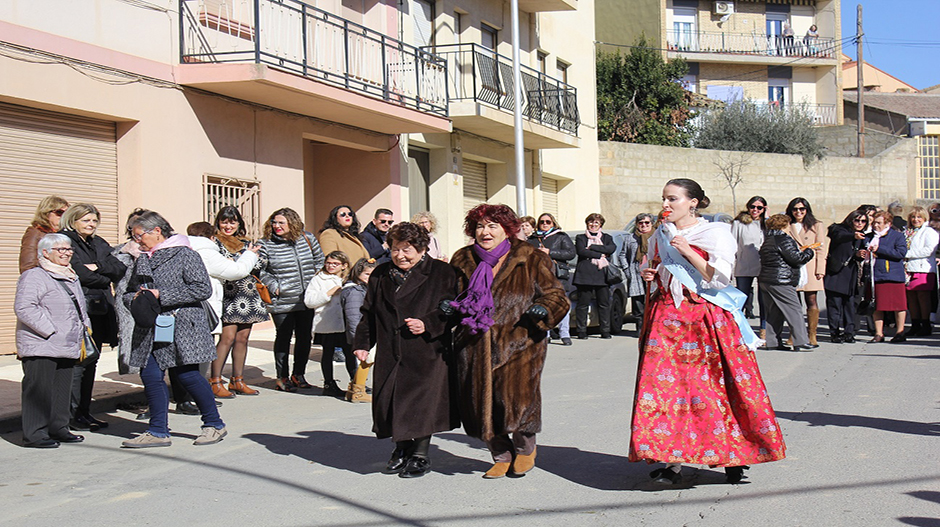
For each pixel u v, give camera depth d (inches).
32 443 297.1
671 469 232.7
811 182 1374.3
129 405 376.8
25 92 454.6
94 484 249.4
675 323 218.1
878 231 549.6
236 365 400.8
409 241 246.5
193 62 552.4
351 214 448.1
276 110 619.8
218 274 368.2
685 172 1259.8
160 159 529.3
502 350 234.4
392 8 740.0
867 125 1850.4
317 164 751.1
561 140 922.7
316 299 387.9
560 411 339.3
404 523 206.5
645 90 1457.9
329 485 243.4
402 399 241.3
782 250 504.7
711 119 1515.7
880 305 543.5
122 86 506.6
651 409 216.1
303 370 414.6
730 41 1839.3
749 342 216.8
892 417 310.2
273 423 335.3
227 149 579.2
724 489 225.9
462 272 244.2
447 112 758.5
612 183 1199.6
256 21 544.1
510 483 240.1
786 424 303.9
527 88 889.5
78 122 497.0
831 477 234.2
